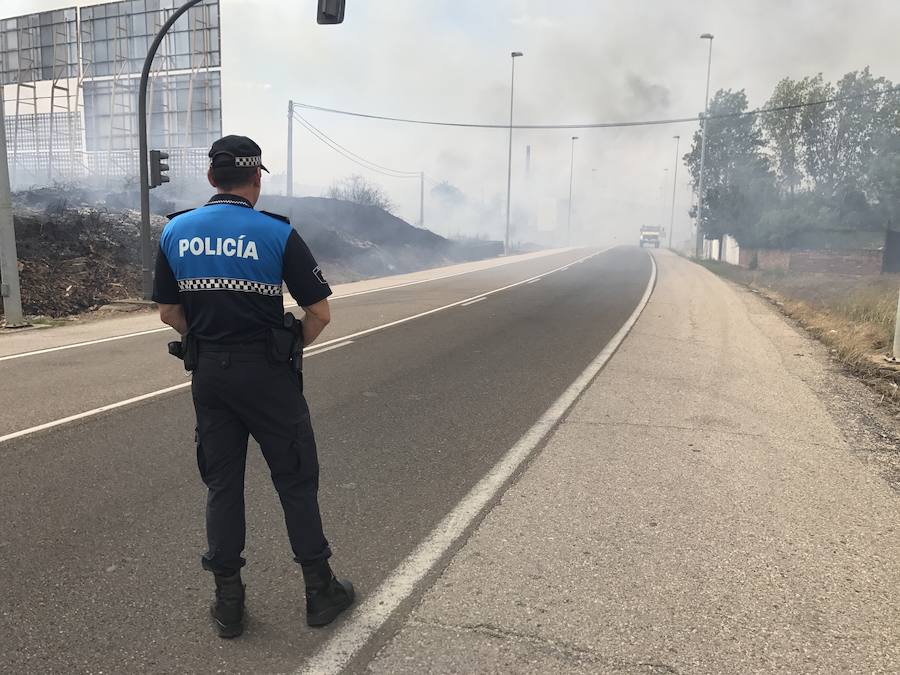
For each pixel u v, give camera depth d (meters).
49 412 5.75
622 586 2.96
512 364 7.98
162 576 3.04
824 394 6.68
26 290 13.10
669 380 7.20
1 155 10.99
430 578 3.02
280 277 2.50
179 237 2.46
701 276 24.83
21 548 3.28
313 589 2.63
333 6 11.66
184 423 5.43
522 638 2.57
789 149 35.00
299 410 2.58
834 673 2.38
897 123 32.44
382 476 4.30
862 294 13.60
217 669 2.38
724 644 2.54
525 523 3.61
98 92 33.09
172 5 31.09
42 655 2.45
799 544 3.38
